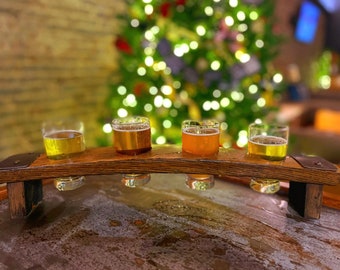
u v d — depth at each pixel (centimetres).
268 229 79
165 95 246
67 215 87
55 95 264
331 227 80
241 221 83
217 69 225
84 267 66
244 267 65
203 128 86
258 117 250
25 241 75
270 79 263
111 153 90
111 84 271
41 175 82
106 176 113
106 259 68
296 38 477
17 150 241
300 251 70
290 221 83
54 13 250
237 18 226
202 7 224
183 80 239
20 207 85
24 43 232
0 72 221
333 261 67
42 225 82
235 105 242
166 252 70
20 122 240
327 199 92
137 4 232
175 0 222
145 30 244
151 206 92
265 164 79
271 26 240
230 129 245
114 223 83
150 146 91
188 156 85
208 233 78
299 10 467
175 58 221
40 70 248
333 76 545
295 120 389
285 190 99
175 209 90
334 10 555
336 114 423
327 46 577
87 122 298
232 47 229
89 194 100
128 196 98
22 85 237
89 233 78
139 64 246
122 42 244
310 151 305
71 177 91
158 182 108
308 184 81
